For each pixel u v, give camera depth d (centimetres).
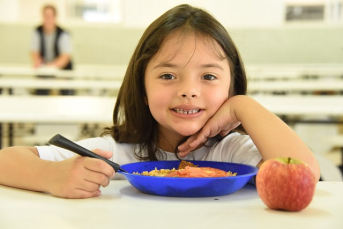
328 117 480
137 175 75
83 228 55
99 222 58
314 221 58
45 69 637
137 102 107
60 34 654
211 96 96
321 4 866
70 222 58
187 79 95
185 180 72
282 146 85
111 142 112
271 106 264
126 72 110
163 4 839
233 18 833
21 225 57
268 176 64
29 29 813
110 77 672
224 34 100
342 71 670
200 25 96
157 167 95
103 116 232
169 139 110
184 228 55
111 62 823
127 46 821
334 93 595
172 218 60
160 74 97
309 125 423
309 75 686
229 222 58
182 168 90
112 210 65
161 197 75
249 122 92
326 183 86
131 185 87
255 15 833
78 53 823
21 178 81
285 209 64
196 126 97
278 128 89
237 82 109
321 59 787
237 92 111
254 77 624
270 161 65
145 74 102
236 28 799
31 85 517
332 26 780
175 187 73
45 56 659
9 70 635
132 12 843
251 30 796
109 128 119
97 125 468
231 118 97
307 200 63
